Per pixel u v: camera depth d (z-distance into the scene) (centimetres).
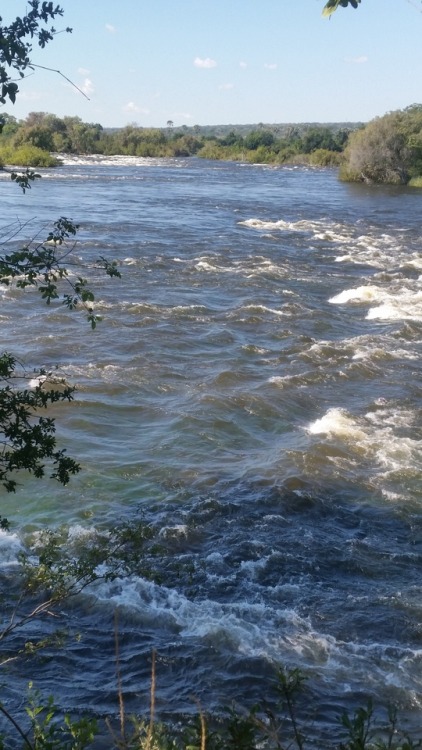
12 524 995
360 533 1026
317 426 1352
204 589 883
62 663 745
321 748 629
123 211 4144
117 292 2297
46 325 1905
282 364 1700
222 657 763
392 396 1527
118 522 1009
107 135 13638
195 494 1098
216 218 4041
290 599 874
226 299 2292
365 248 3297
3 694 691
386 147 6812
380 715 686
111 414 1367
